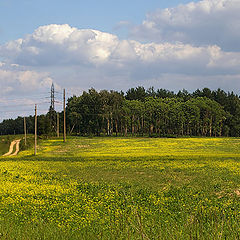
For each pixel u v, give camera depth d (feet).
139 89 548.31
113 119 431.43
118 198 61.16
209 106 384.06
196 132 437.17
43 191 73.05
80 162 137.80
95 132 429.38
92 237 29.32
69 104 461.37
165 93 581.94
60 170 115.55
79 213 50.62
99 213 49.03
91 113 409.28
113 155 161.79
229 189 67.31
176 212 45.83
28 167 125.80
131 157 145.59
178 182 82.38
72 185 80.89
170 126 405.80
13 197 66.49
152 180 87.97
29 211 53.26
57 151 212.23
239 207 48.62
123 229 26.68
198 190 66.23
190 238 21.97
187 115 381.81
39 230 33.55
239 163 116.57
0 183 86.84
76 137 348.59
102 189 73.15
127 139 293.64
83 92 422.41
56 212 51.88
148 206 53.06
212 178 84.84
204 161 124.47
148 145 232.53
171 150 191.93
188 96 514.27
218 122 388.98
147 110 400.06
